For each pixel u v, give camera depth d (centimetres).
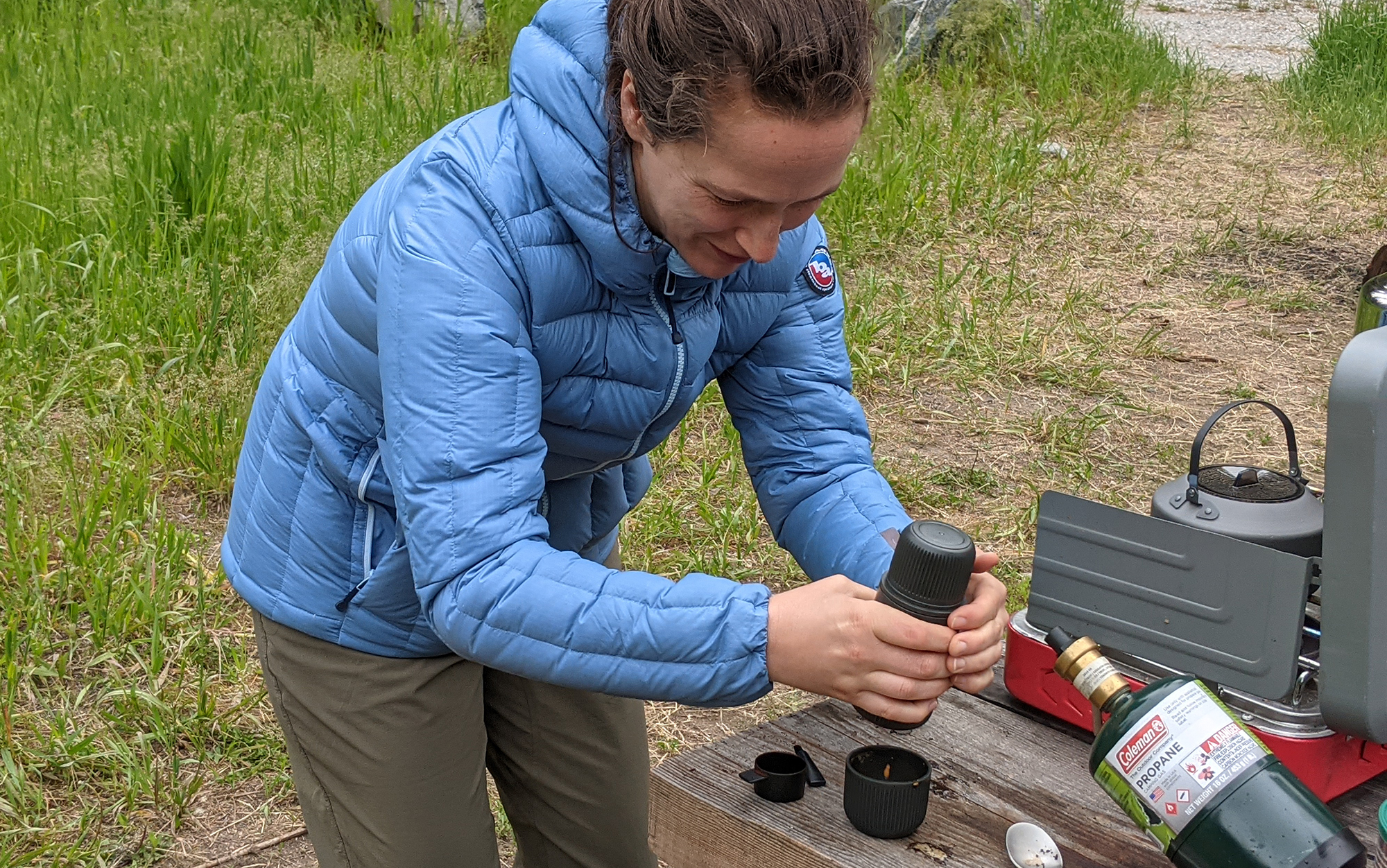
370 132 666
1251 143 886
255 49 801
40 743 314
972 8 959
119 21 850
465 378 144
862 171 713
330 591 177
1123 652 166
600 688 140
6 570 371
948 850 149
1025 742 171
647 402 169
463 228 146
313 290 174
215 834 298
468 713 187
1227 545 153
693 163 131
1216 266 681
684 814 162
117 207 557
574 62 145
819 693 138
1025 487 462
